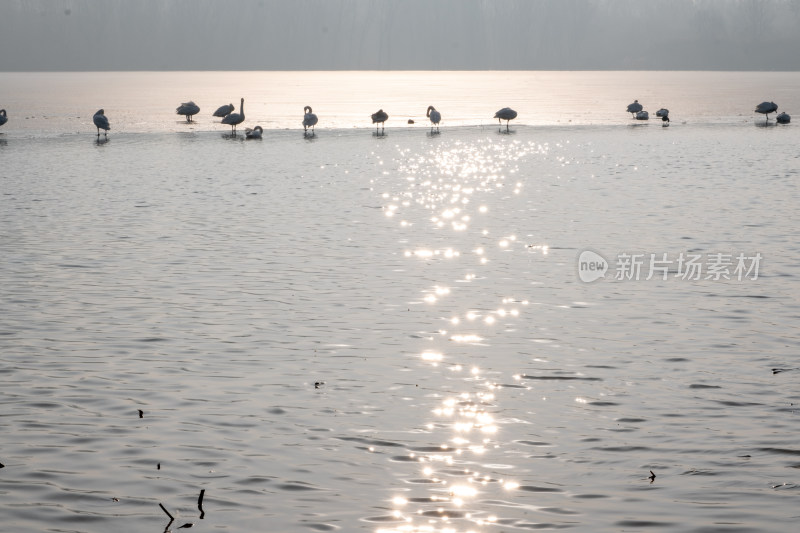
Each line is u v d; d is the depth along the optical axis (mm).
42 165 47094
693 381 14695
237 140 62219
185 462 11555
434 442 12219
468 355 16109
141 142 60406
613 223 29797
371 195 36688
